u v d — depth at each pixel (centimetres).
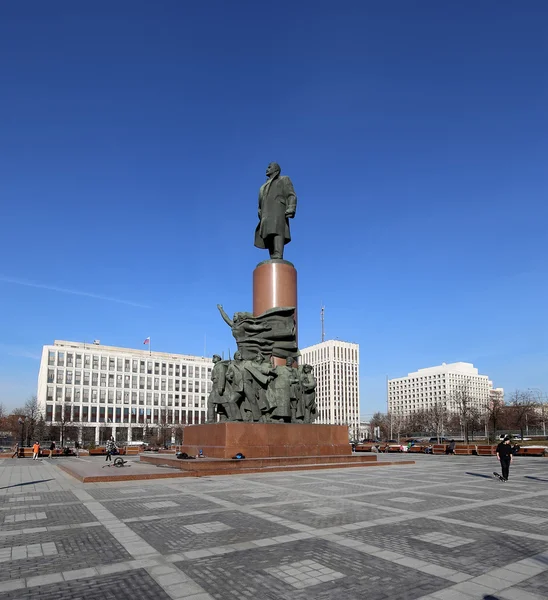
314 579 720
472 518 1170
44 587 684
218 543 918
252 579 719
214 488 1708
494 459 3806
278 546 898
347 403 17238
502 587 688
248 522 1105
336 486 1772
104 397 13100
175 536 973
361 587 688
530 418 9756
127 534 990
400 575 738
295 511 1246
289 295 3030
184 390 14388
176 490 1658
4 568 768
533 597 652
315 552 858
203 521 1118
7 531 1023
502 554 850
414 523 1103
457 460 3656
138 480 1983
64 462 3678
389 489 1700
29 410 10075
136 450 5119
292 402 2728
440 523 1105
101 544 911
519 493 1644
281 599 645
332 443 2734
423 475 2267
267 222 3169
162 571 754
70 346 13700
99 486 1805
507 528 1056
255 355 2747
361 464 2684
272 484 1825
